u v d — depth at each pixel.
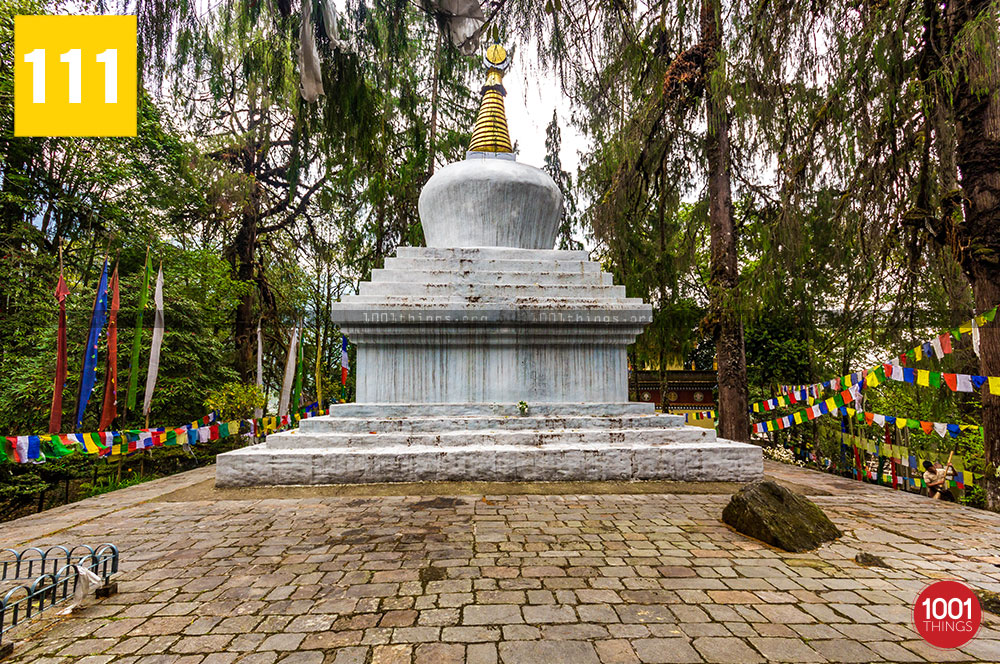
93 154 15.93
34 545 5.77
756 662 3.23
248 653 3.33
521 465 8.88
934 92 8.27
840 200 10.87
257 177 22.81
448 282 10.67
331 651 3.34
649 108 13.60
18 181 14.05
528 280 11.02
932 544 5.77
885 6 8.61
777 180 11.36
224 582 4.54
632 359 21.75
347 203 20.92
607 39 6.70
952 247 8.66
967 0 7.93
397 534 5.94
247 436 13.62
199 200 19.77
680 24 11.33
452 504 7.37
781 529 5.61
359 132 7.52
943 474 9.32
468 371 10.33
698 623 3.75
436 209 12.34
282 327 25.47
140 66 5.68
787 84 10.55
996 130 8.33
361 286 10.40
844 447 12.02
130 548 5.55
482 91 14.28
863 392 10.54
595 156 17.81
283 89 6.88
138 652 3.36
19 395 12.50
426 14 6.79
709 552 5.34
